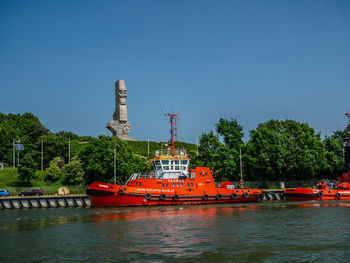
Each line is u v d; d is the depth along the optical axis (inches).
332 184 2650.1
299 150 2893.7
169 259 844.0
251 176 3051.2
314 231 1157.7
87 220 1439.5
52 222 1419.8
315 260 832.9
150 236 1090.7
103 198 1867.6
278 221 1362.0
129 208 1813.5
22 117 4953.3
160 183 1919.3
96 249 940.0
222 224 1296.8
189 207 1844.2
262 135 2955.2
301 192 2247.8
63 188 2581.2
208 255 873.5
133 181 1980.8
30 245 996.6
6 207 2070.6
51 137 4042.8
